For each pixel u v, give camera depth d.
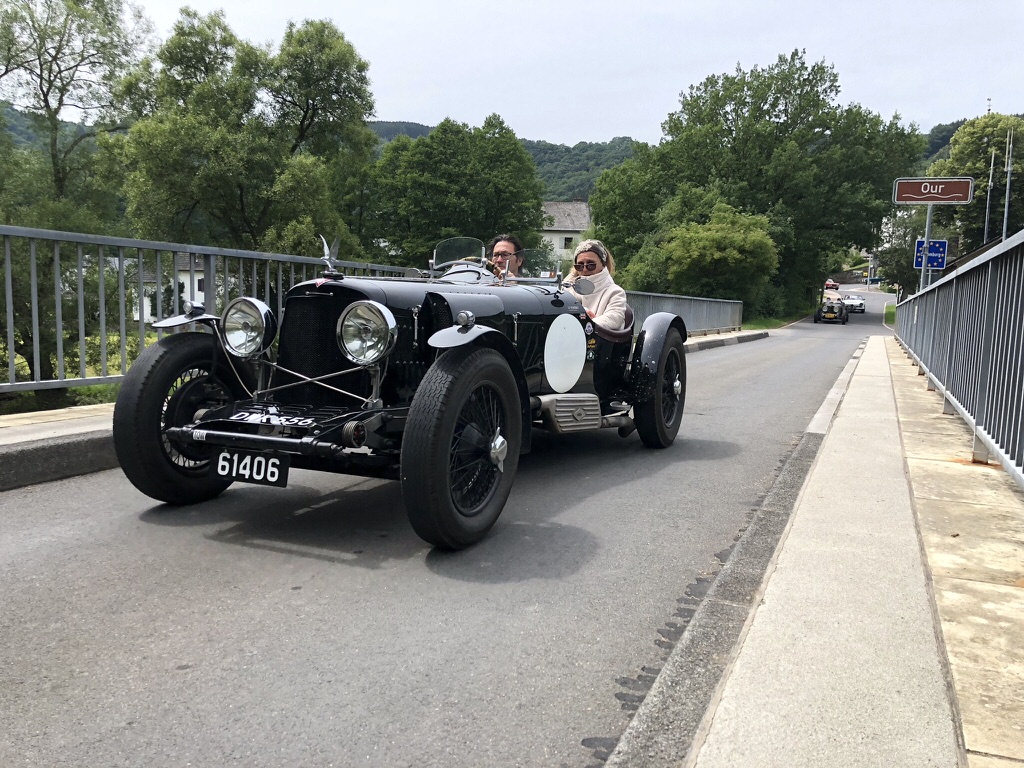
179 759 1.77
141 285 5.61
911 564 2.86
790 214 46.78
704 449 5.64
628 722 1.96
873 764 1.64
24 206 23.72
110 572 2.95
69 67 25.55
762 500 4.20
